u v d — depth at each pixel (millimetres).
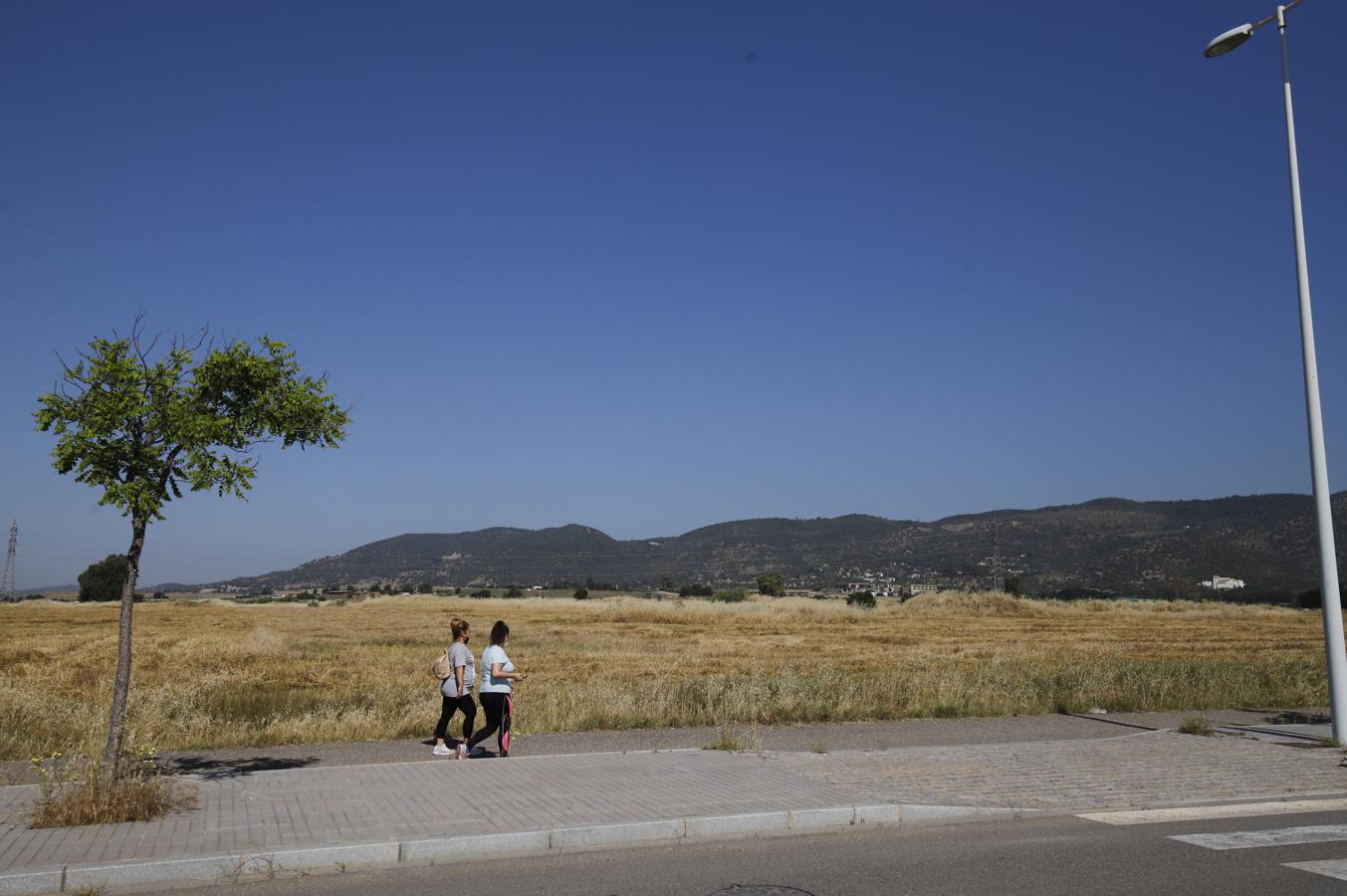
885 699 18016
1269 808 9742
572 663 29219
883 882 7141
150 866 7008
